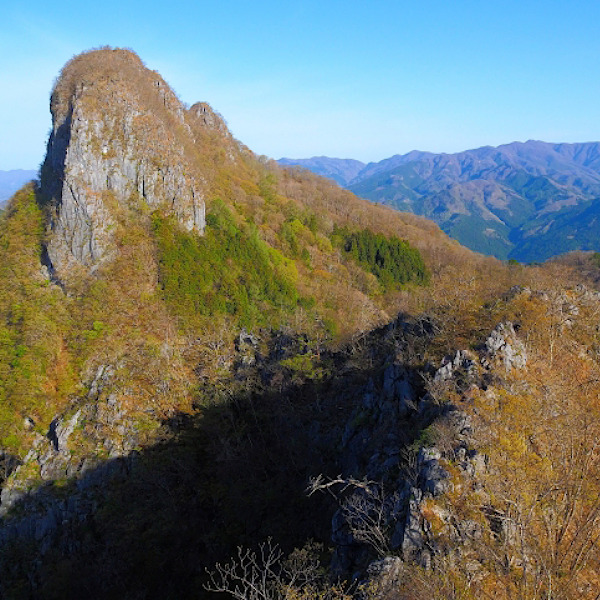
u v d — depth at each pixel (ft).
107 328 223.30
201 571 148.77
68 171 243.19
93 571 161.38
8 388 200.75
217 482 177.88
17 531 177.47
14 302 231.71
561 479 89.15
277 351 232.73
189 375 223.51
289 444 174.40
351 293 350.43
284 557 124.47
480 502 86.58
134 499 180.75
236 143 512.22
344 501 112.68
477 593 74.59
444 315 143.23
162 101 360.89
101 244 242.17
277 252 342.44
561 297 144.36
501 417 100.78
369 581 80.94
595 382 116.78
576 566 73.97
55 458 190.39
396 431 117.39
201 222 285.43
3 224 280.31
